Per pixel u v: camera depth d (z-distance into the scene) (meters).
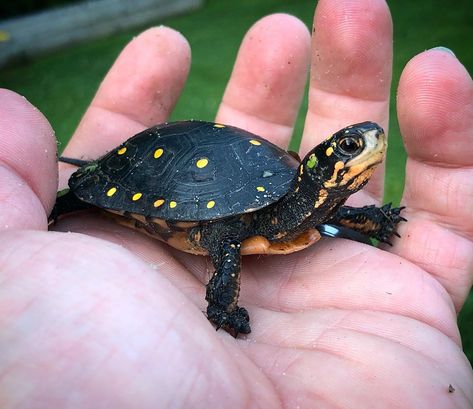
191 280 0.06
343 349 0.05
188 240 0.06
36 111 0.06
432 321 0.05
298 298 0.06
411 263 0.06
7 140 0.05
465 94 0.06
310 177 0.06
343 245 0.06
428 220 0.07
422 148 0.07
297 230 0.06
